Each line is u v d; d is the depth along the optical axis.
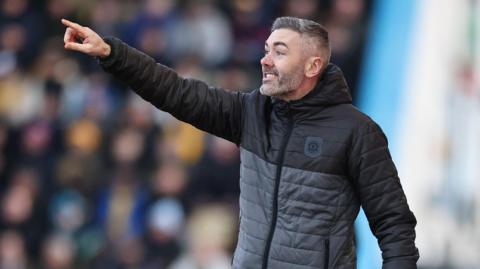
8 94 36.47
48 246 33.00
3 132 35.38
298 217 12.77
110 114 35.34
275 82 12.82
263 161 12.97
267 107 13.18
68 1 38.12
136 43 36.31
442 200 30.11
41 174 34.28
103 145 34.69
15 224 33.41
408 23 32.50
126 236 32.31
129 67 12.78
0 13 38.00
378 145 12.83
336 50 33.69
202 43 35.94
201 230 31.47
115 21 37.22
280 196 12.83
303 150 12.79
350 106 12.95
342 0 34.66
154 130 34.12
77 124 35.22
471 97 31.09
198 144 33.28
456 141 30.67
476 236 29.66
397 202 12.86
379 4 33.34
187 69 35.53
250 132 13.16
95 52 12.62
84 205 33.44
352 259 12.93
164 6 36.50
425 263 29.47
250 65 35.81
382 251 12.95
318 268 12.70
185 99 13.12
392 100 31.88
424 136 30.83
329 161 12.73
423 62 31.83
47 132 35.28
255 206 12.98
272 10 36.62
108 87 35.91
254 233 12.94
